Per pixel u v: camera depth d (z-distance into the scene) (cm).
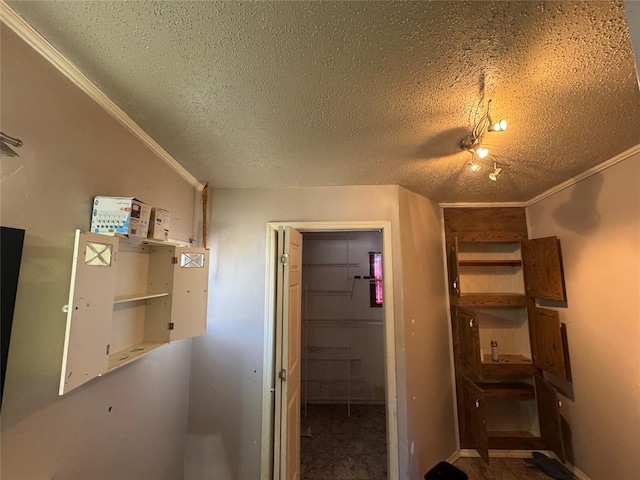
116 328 144
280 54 102
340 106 133
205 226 234
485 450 242
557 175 225
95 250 108
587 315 225
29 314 95
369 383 404
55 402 106
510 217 303
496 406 299
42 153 100
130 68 109
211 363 229
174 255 169
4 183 88
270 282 236
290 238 215
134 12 86
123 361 132
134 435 158
